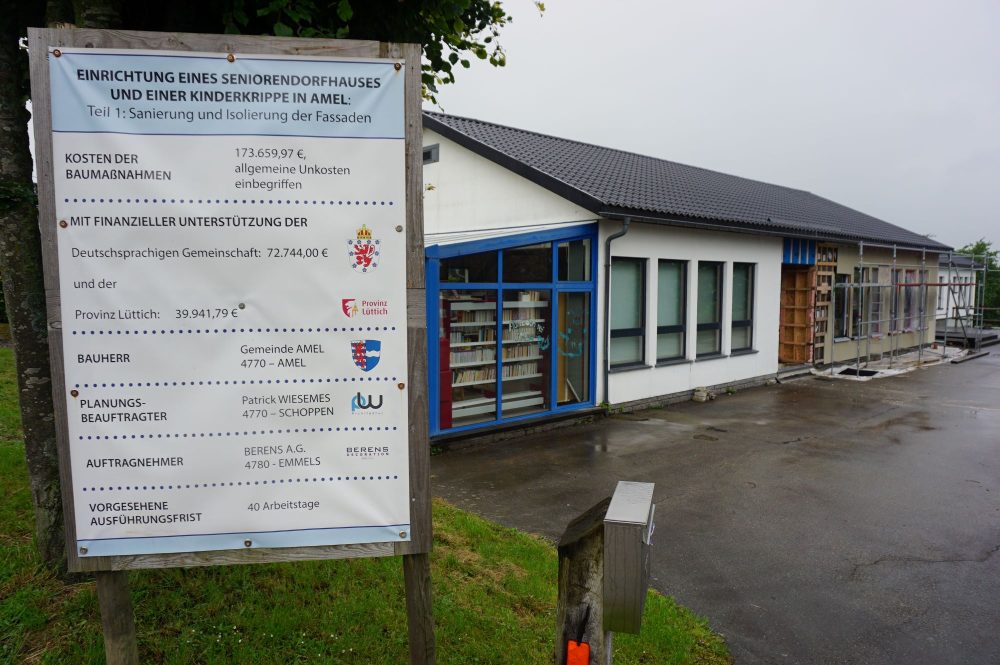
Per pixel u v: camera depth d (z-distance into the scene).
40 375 3.21
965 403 11.71
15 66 3.20
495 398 8.73
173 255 2.22
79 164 2.16
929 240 22.98
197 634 2.93
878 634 3.87
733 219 11.63
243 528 2.33
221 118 2.21
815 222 15.88
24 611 2.93
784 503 6.23
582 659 2.13
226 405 2.29
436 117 12.62
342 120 2.27
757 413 10.66
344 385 2.34
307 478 2.35
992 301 35.12
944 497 6.49
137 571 3.36
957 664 3.58
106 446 2.25
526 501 6.12
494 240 8.40
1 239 3.13
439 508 5.57
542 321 9.30
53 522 3.23
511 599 3.79
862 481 6.99
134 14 3.38
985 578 4.65
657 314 11.30
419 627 2.51
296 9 3.15
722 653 3.60
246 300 2.27
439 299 7.94
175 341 2.24
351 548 2.40
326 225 2.29
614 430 9.20
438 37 4.23
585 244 9.78
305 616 3.16
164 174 2.20
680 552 5.04
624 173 13.51
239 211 2.24
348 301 2.32
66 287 2.18
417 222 2.33
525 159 11.09
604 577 2.09
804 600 4.29
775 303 14.03
